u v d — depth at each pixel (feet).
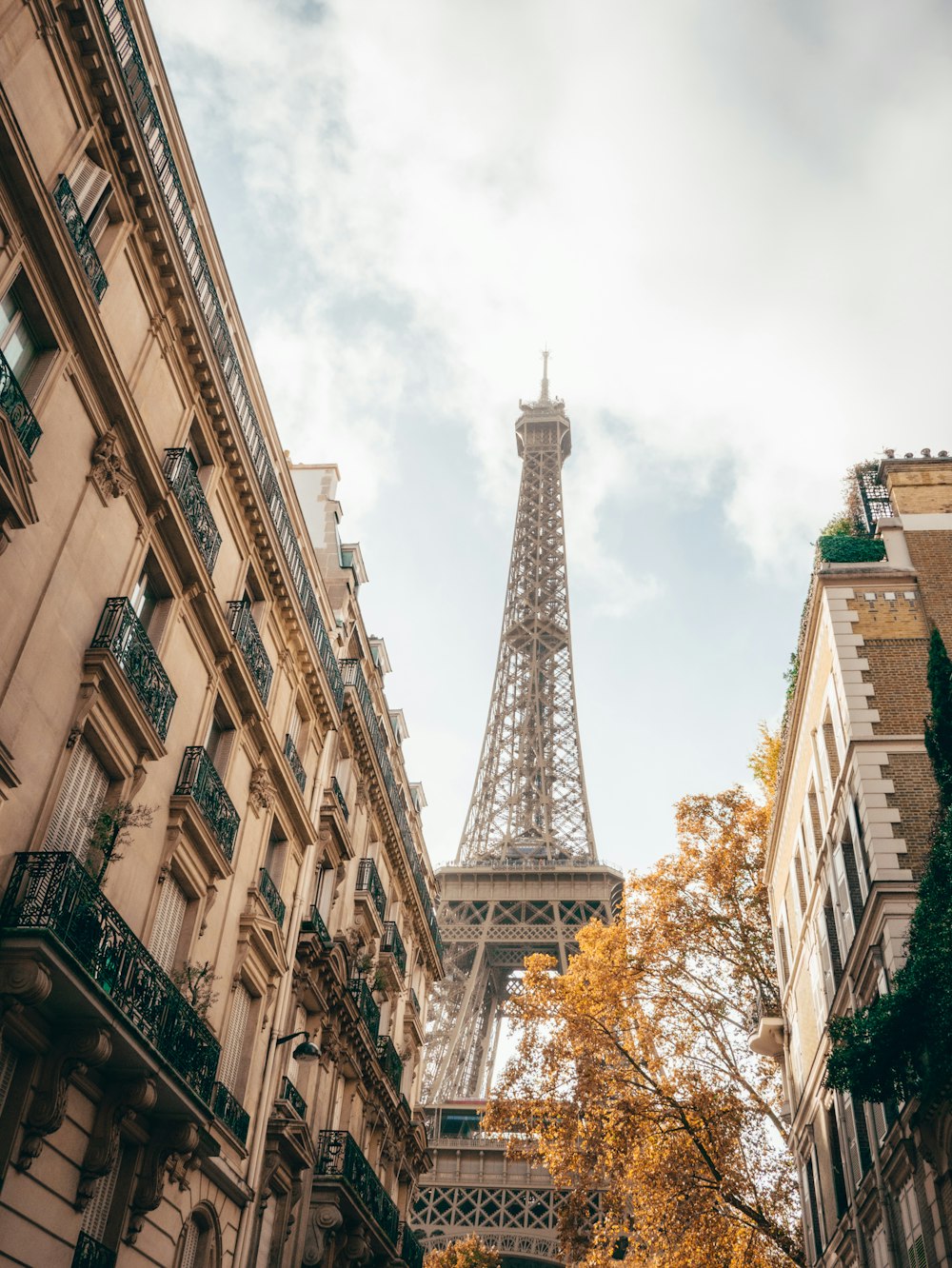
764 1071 137.49
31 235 60.80
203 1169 80.79
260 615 104.68
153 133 78.59
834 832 103.81
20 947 53.06
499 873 388.37
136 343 76.89
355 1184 113.91
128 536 74.33
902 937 81.10
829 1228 111.65
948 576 102.42
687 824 153.58
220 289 94.68
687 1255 112.06
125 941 64.49
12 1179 56.39
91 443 69.36
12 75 61.26
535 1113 125.39
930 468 111.14
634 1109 119.24
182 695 84.43
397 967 156.04
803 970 121.49
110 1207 68.44
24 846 60.34
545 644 534.78
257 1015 99.04
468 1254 231.71
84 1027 58.34
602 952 140.46
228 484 94.99
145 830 76.48
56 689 64.28
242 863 96.84
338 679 127.13
